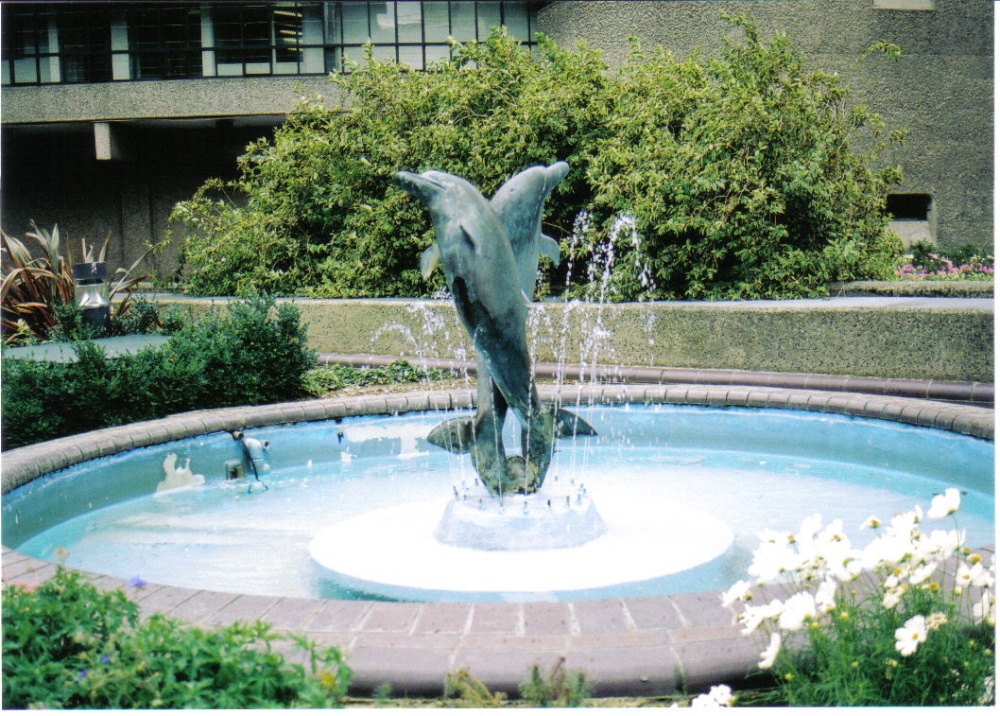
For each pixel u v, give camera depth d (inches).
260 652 100.2
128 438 252.4
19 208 728.3
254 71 668.7
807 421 287.9
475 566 167.3
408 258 487.8
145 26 671.1
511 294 164.1
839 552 104.7
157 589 136.1
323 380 348.8
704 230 403.5
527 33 642.8
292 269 515.8
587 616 123.8
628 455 282.4
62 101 657.6
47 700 91.5
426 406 308.3
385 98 494.6
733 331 345.1
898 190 625.3
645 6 576.7
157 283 604.1
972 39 621.6
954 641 105.2
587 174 439.2
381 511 209.0
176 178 714.8
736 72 442.6
